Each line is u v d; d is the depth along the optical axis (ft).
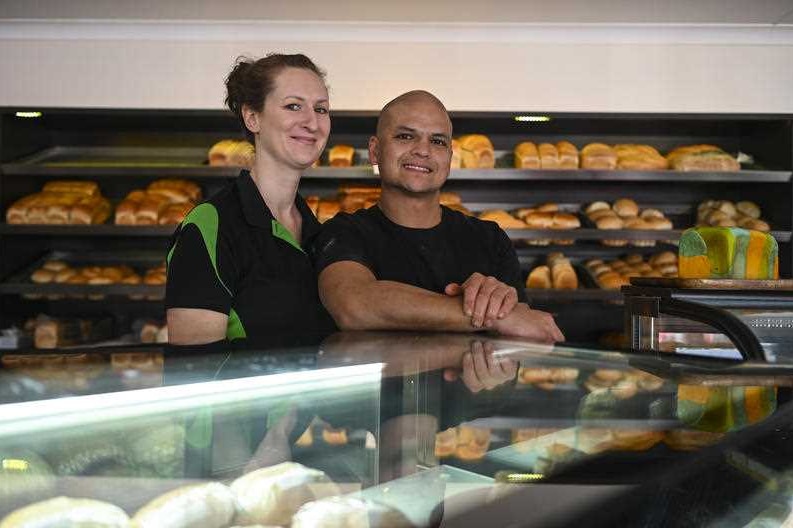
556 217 12.39
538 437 1.90
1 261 11.97
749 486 1.84
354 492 1.67
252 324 4.58
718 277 5.98
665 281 5.59
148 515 1.57
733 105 12.00
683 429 1.94
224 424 1.91
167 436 1.83
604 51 11.96
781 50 11.95
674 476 1.70
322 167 11.91
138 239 13.29
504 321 4.25
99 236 13.20
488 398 2.19
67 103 11.86
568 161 12.34
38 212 12.06
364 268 5.00
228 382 2.24
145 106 11.88
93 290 11.81
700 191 13.16
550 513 1.51
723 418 2.01
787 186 12.05
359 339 3.13
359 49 11.90
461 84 11.94
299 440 1.88
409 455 1.81
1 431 1.77
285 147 4.87
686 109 12.00
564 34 11.87
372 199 12.25
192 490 1.65
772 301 5.17
